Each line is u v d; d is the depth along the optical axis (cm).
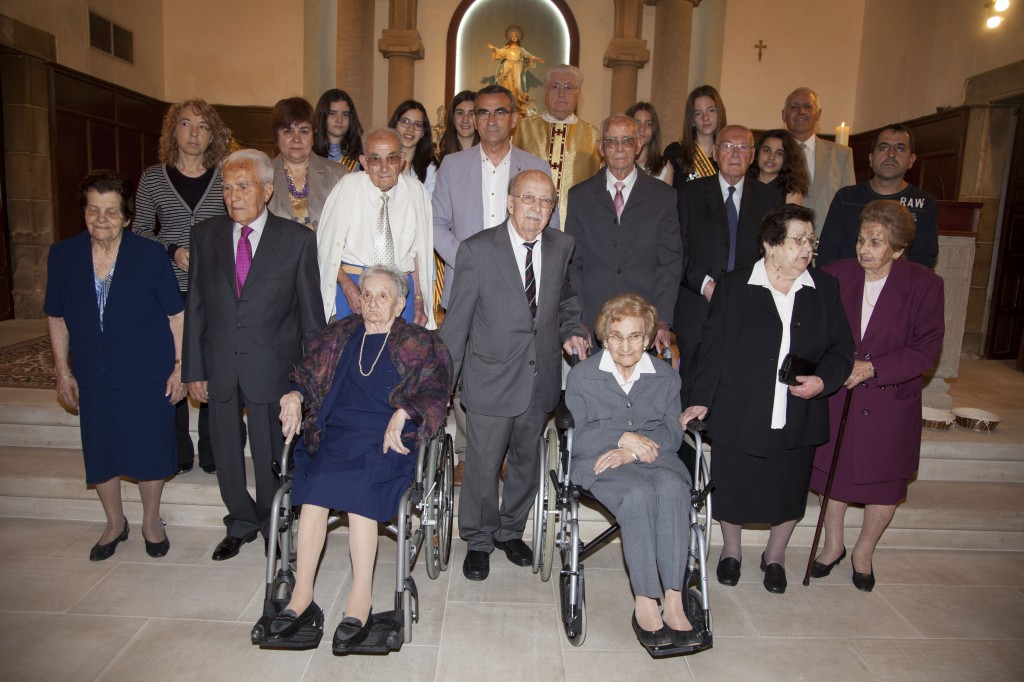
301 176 359
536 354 296
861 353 307
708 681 250
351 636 239
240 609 283
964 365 694
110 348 299
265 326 296
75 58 744
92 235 291
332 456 262
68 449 404
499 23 940
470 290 293
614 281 338
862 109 916
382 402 271
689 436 306
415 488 253
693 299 347
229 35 905
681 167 413
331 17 916
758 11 913
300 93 909
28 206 705
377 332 274
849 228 366
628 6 902
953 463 416
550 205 282
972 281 725
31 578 301
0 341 603
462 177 352
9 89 684
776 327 289
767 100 927
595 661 258
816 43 924
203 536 345
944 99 755
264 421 304
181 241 338
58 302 300
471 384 297
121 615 275
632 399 287
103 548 318
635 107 426
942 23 761
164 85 912
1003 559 358
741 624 287
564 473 266
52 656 249
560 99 408
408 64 921
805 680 253
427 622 278
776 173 369
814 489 325
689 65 915
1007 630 290
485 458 300
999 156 704
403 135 387
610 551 350
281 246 297
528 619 282
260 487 314
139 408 304
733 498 299
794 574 331
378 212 318
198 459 389
